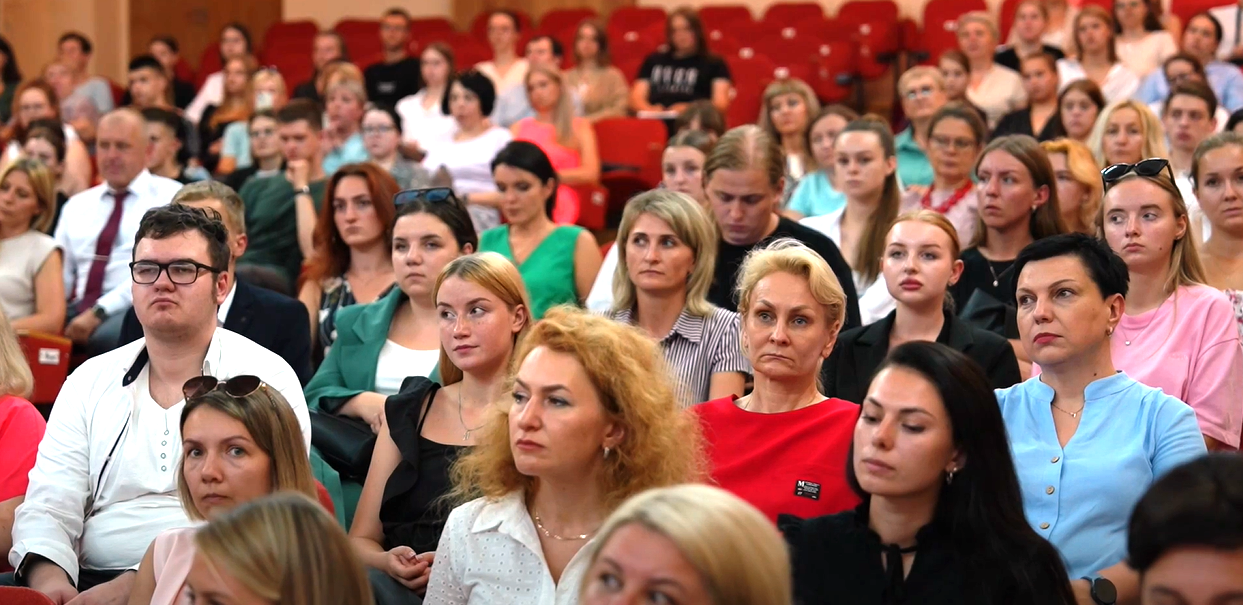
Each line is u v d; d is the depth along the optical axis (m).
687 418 3.90
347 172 6.93
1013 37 12.94
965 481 3.38
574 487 3.72
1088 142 8.45
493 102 10.44
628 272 5.71
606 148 11.29
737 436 4.43
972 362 3.42
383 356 5.89
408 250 5.88
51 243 7.66
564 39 15.48
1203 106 7.98
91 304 8.08
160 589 3.69
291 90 15.18
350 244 6.90
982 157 6.39
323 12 17.56
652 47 14.73
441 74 12.02
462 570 3.79
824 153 8.88
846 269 6.23
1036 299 4.21
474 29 16.28
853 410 4.36
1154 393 4.15
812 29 14.56
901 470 3.33
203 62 16.06
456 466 4.20
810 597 3.46
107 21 16.36
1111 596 3.81
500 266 4.85
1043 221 6.36
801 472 4.27
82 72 14.46
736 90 13.20
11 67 13.88
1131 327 5.06
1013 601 3.31
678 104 12.59
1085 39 11.56
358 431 5.35
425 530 4.64
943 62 11.53
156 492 4.66
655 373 3.81
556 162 10.50
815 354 4.40
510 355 4.84
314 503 2.86
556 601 3.61
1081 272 4.17
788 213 8.54
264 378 4.77
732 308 6.25
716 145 6.39
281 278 7.14
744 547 2.39
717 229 6.42
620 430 3.71
